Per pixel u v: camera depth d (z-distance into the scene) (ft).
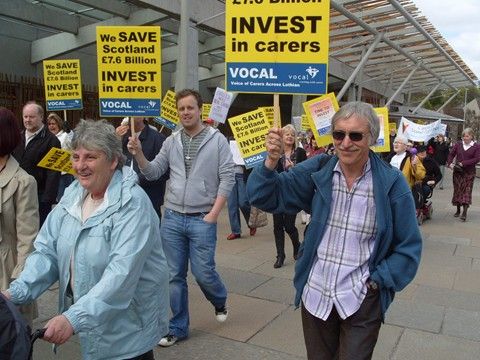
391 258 8.15
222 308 14.21
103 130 7.73
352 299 8.13
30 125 16.43
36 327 13.92
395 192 8.14
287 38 10.03
